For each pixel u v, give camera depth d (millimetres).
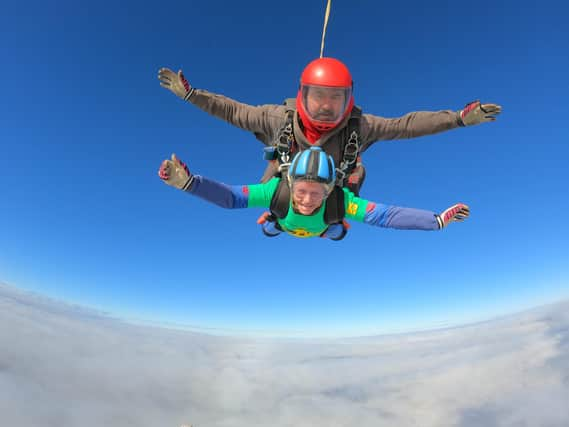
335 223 1868
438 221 1658
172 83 1681
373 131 1786
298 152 1654
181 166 1325
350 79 1538
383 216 1683
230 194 1549
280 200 1653
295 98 1753
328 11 1783
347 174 1773
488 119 1636
